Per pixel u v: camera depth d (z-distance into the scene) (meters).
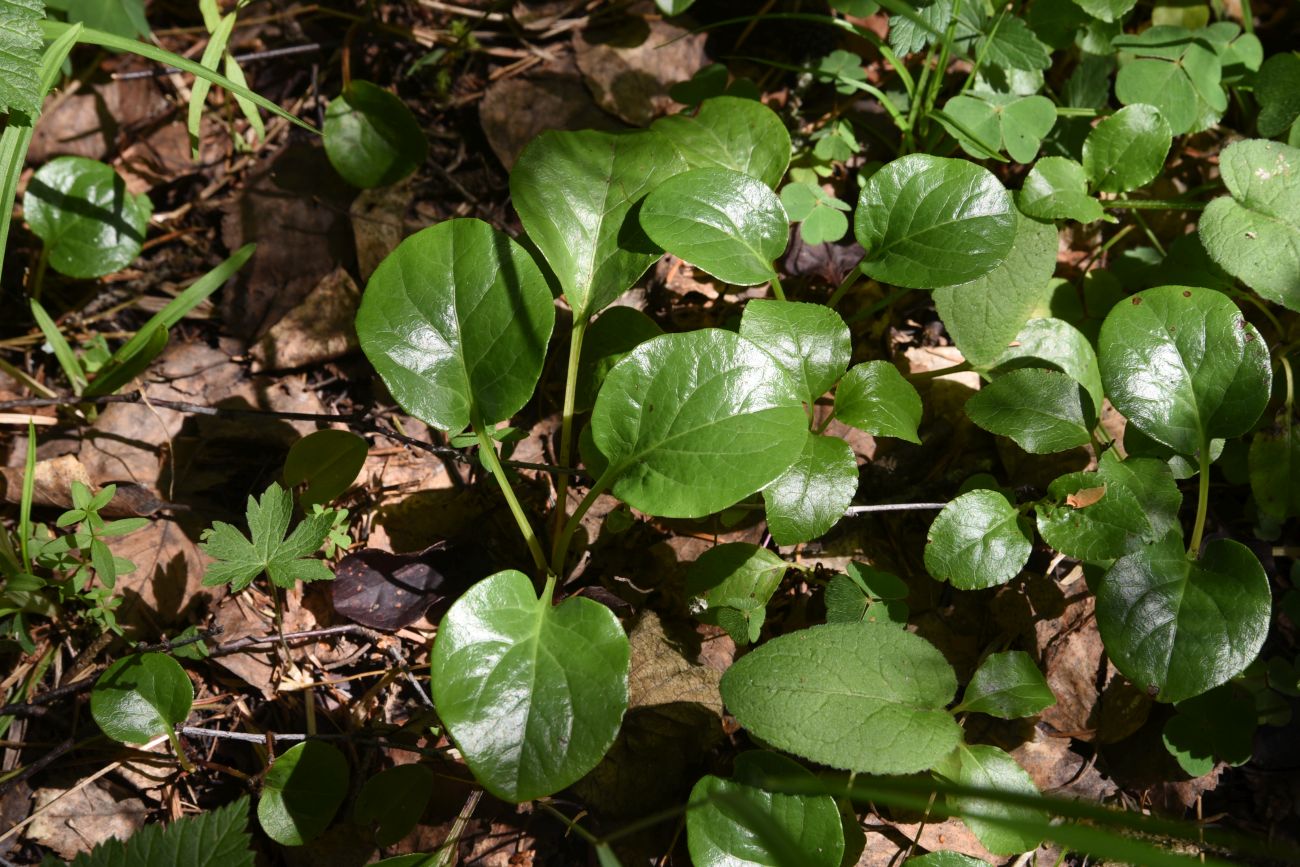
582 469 0.47
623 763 0.45
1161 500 0.45
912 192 0.47
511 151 0.54
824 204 0.50
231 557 0.44
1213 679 0.43
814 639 0.43
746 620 0.45
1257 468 0.47
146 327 0.49
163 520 0.48
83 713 0.46
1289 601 0.47
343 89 0.53
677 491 0.43
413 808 0.44
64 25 0.46
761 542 0.48
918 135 0.52
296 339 0.51
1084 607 0.47
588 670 0.42
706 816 0.43
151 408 0.50
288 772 0.44
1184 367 0.45
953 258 0.46
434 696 0.42
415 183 0.53
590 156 0.48
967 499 0.45
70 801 0.45
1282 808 0.45
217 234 0.53
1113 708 0.46
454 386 0.45
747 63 0.55
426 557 0.48
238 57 0.55
